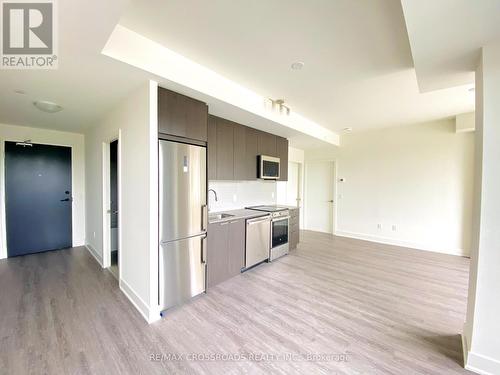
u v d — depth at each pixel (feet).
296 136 14.82
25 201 12.73
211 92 7.93
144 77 6.60
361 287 9.39
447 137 14.08
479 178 5.20
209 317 7.27
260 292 8.94
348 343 6.10
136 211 7.77
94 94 7.91
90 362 5.40
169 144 7.46
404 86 8.98
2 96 8.02
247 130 12.16
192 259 8.35
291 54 6.86
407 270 11.28
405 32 5.75
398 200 15.98
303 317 7.27
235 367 5.30
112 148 12.53
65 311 7.46
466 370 5.22
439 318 7.25
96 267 11.11
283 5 4.90
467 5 3.88
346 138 18.44
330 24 5.51
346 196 18.52
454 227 13.99
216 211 12.28
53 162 13.51
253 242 11.37
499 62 4.80
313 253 14.07
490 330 5.00
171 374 5.09
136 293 7.82
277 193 18.79
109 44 5.51
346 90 9.44
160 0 4.77
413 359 5.56
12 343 5.97
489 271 4.99
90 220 13.46
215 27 5.68
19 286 9.10
